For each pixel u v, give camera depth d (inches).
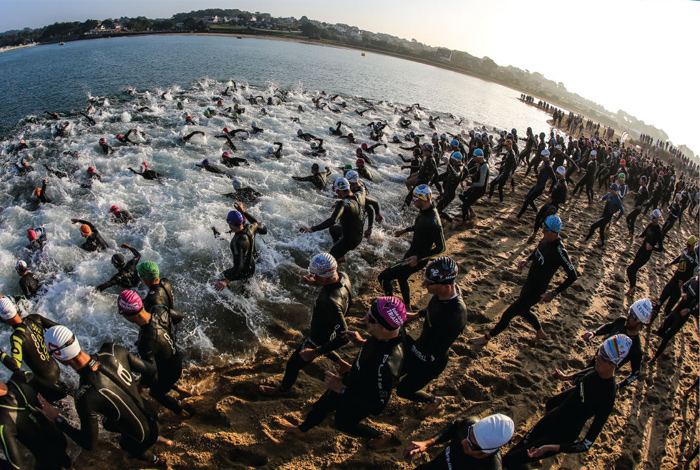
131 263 277.9
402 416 187.9
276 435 175.0
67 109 836.6
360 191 275.9
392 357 132.3
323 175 490.3
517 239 400.8
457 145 497.7
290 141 660.1
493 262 346.9
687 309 241.9
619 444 189.5
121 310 156.8
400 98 1581.0
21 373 143.7
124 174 471.2
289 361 179.3
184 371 216.5
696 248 289.3
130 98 934.4
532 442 159.6
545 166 410.6
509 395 205.6
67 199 405.4
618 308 309.3
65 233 343.3
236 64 1839.3
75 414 191.0
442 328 155.8
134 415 142.2
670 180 780.0
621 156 897.5
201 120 728.3
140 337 165.3
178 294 275.7
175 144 592.7
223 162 521.7
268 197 432.1
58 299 262.7
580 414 147.9
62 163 497.0
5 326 239.6
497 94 3061.0
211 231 352.8
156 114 762.8
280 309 272.1
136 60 1750.7
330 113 948.0
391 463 162.4
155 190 434.3
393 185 540.1
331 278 163.3
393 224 418.6
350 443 172.4
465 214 409.1
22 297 252.2
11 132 641.6
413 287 299.7
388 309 127.3
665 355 266.8
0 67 1491.1
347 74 2050.9
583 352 245.8
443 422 184.7
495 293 300.0
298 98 1066.1
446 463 121.4
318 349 161.3
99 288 262.7
